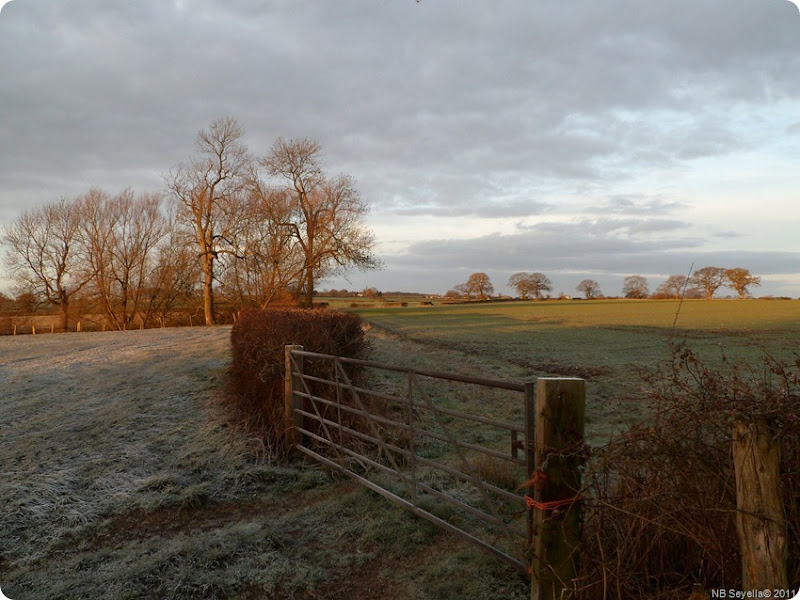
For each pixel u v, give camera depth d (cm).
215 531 509
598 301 7644
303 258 4750
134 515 552
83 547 490
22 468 666
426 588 405
